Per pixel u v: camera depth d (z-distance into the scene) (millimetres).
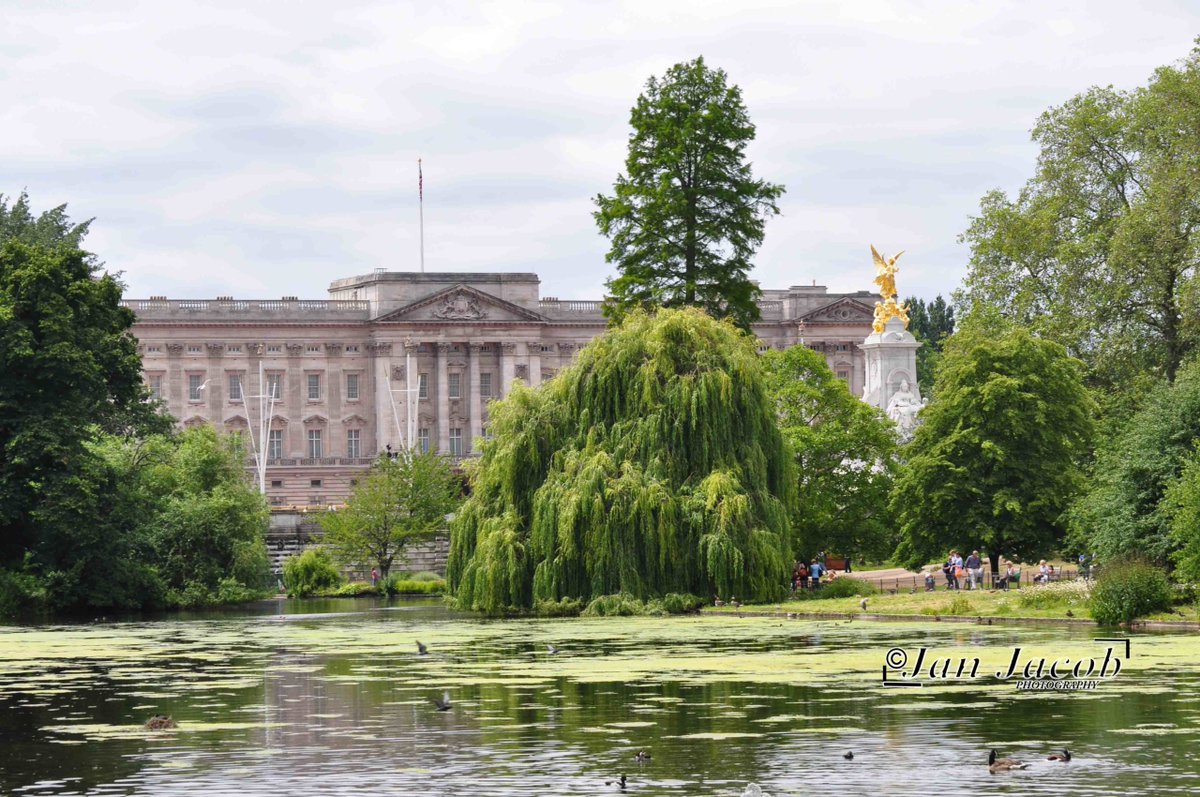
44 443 121312
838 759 48219
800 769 46781
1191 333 134625
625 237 142625
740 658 75000
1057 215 151375
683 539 105500
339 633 98812
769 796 43188
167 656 82938
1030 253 151875
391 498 185625
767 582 105562
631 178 142625
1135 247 138250
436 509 187125
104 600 128375
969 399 122562
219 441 163625
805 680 66312
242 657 81812
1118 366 141500
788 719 55750
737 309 141750
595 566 104750
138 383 133250
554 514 106312
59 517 121750
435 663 76062
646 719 56156
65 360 122062
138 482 138250
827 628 91438
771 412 111625
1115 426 128500
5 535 128000
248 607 139500
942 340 140125
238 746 51938
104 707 61562
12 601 122062
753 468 108500
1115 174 151500
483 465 113812
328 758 49594
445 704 59188
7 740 53594
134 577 130125
